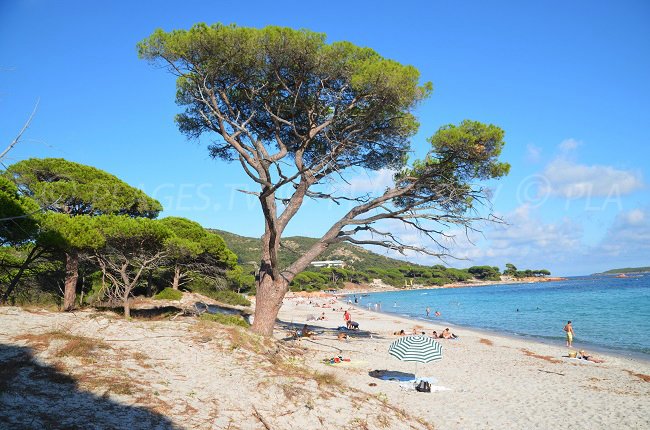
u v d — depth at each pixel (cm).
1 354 873
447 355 2169
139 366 961
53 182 2645
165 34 1653
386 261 19912
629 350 2603
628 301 6738
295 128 1875
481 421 1091
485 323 4509
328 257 19038
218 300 4500
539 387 1494
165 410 764
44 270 2370
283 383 990
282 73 1786
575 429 1072
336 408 916
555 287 14312
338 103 1833
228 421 769
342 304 8488
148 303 3172
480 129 1803
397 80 1633
